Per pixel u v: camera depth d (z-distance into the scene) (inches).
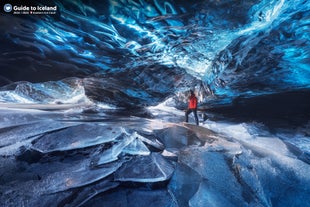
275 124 362.3
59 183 88.5
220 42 220.1
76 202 82.0
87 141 119.3
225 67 282.0
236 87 392.2
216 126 302.7
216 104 546.3
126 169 107.0
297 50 222.8
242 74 315.6
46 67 230.8
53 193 82.7
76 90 482.0
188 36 195.9
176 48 225.9
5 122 133.5
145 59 252.2
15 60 208.4
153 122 229.9
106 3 139.0
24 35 170.7
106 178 98.4
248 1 146.1
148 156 122.1
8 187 79.4
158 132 172.6
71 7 142.3
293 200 126.6
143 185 100.2
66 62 226.7
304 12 156.1
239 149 159.6
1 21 149.9
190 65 295.1
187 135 180.2
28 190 80.7
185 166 124.7
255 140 218.2
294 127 340.8
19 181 84.3
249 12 158.4
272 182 133.1
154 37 190.4
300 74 299.3
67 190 86.0
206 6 148.1
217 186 115.3
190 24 171.2
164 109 494.0
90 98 398.6
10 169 89.4
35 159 100.7
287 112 435.8
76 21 157.5
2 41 174.7
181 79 346.3
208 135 189.5
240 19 167.5
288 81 336.2
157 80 332.5
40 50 195.9
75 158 108.7
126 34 180.4
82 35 177.8
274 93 429.7
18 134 117.3
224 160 140.9
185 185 108.6
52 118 173.6
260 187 125.3
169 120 308.0
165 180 104.7
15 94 427.2
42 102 475.5
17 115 153.5
